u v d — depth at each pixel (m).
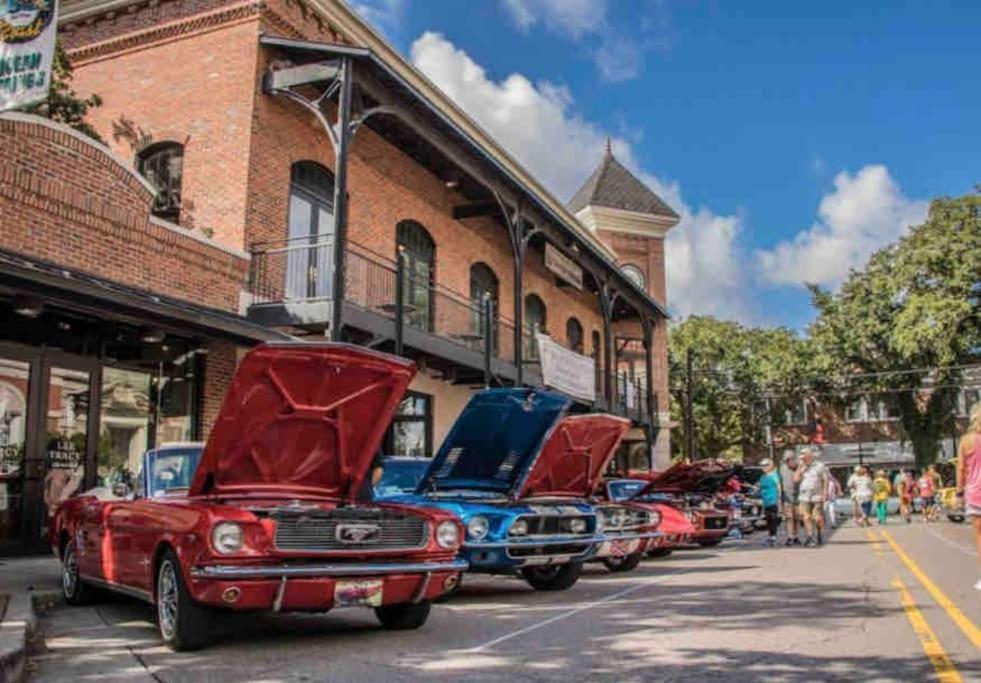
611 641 6.77
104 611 8.38
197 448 8.67
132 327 13.24
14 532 11.96
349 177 18.88
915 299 41.72
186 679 5.49
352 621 7.83
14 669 5.32
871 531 22.44
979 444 8.54
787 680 5.41
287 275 16.75
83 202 12.63
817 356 47.12
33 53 7.44
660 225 39.31
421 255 21.86
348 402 6.96
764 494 17.97
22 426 12.13
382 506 7.23
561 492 11.61
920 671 5.64
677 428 51.25
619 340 36.12
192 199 16.30
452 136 18.50
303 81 15.88
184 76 16.94
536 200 22.00
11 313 12.09
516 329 21.11
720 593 9.70
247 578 6.01
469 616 8.20
